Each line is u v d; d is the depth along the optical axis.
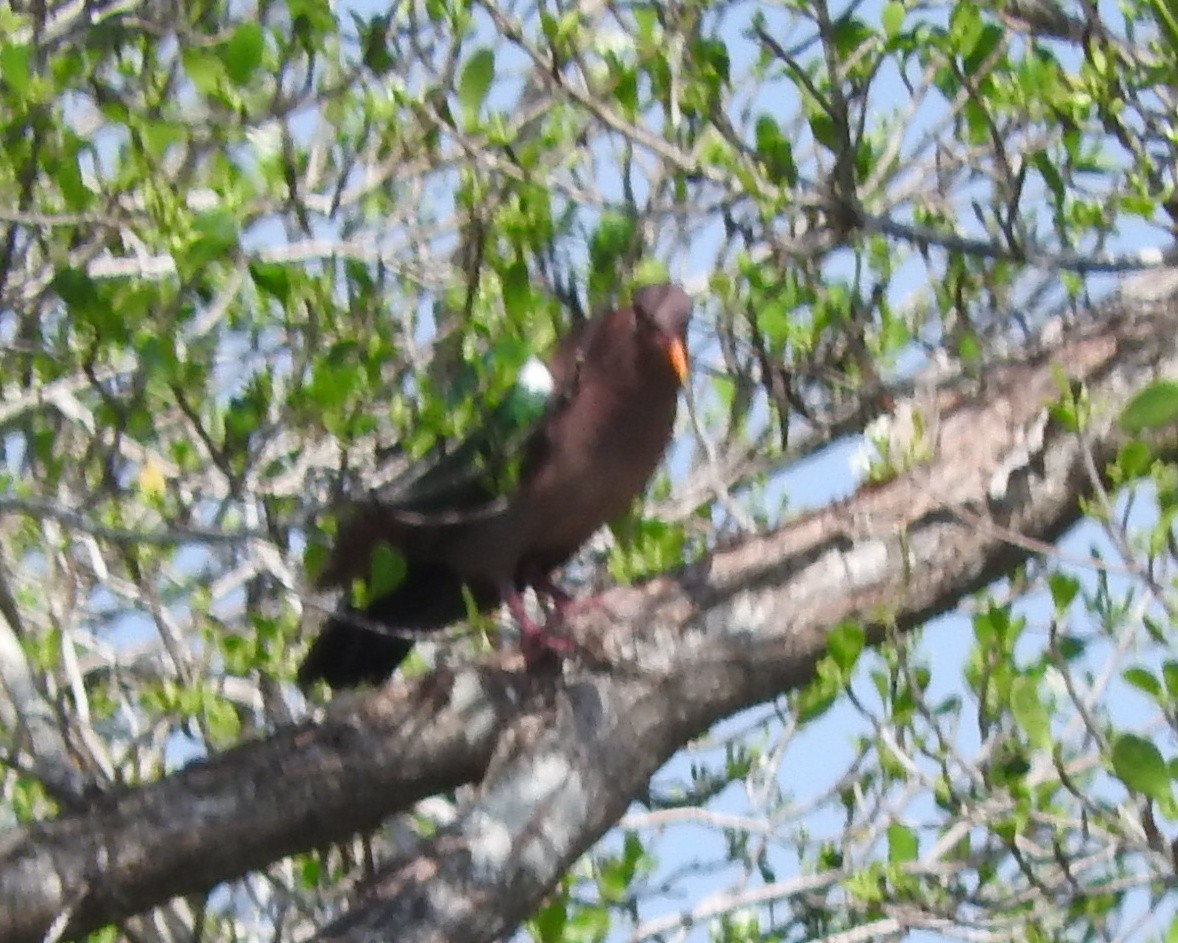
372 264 9.75
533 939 8.47
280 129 8.80
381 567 8.11
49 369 9.32
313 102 8.69
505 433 9.07
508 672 8.52
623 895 9.17
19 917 7.64
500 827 8.03
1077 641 8.94
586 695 8.35
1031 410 8.47
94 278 8.88
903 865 8.89
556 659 8.52
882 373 10.08
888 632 8.02
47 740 8.38
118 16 9.38
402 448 8.45
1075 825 8.05
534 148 9.05
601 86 10.05
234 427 7.70
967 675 8.27
